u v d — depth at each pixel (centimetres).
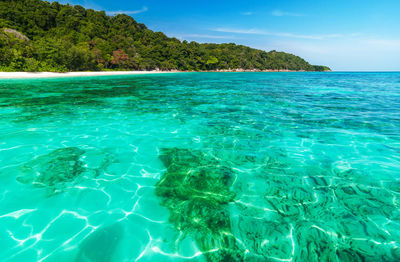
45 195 270
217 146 442
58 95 1089
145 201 265
